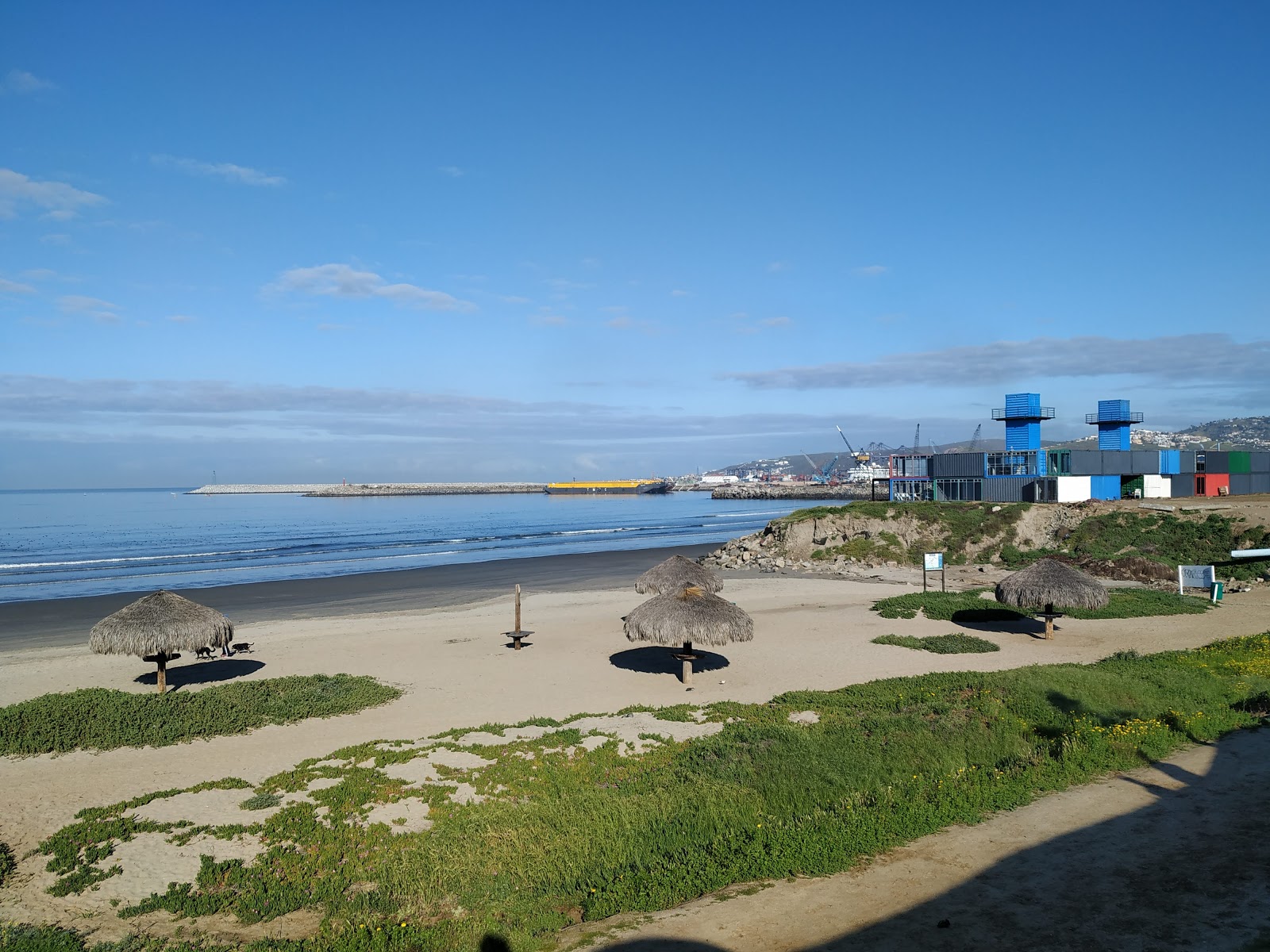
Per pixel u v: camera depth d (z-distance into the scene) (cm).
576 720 1855
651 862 1035
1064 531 5109
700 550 7319
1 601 4241
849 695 1962
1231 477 6994
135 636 2103
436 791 1348
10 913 966
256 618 3650
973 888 896
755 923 838
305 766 1516
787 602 3741
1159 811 1106
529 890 980
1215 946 746
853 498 19225
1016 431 6669
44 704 1912
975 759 1423
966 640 2730
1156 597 3422
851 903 874
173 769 1523
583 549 7650
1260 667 2023
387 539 9112
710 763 1415
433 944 853
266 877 1045
